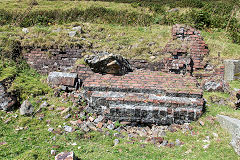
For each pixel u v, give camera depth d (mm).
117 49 6840
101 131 4344
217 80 6062
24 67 6559
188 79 5418
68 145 3857
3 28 8461
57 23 9484
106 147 3840
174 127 4523
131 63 6457
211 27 9148
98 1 13648
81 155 3555
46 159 3432
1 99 4863
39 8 11844
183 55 6359
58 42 6633
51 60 6672
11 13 10383
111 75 5574
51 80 5762
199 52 6445
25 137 4031
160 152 3686
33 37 7434
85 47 6746
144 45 6992
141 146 3883
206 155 3566
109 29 8508
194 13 9711
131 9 11734
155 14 10609
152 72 5754
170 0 13609
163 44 6879
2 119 4547
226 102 5414
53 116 4727
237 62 6145
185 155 3607
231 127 3969
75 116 4770
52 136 4105
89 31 8250
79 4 12766
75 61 6609
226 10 11102
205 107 5027
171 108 4672
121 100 4777
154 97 4848
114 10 10938
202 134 4172
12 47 6574
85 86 5164
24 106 4781
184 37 6848
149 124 4727
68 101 5281
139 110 4621
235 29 8812
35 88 5500
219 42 7629
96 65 5633
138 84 5184
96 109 4934
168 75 5590
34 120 4539
